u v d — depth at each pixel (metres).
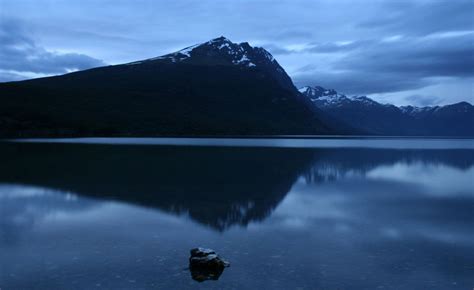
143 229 21.52
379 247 18.73
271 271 15.74
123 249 18.20
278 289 14.15
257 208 26.92
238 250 18.22
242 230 21.58
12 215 24.19
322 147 103.00
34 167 47.00
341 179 41.19
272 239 19.95
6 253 17.55
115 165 50.22
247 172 45.47
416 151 92.69
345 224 22.94
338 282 14.75
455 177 43.56
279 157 66.56
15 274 15.28
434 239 20.02
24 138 124.94
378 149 100.31
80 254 17.50
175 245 18.86
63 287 14.18
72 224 22.36
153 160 57.41
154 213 25.11
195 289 14.11
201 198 30.05
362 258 17.23
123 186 34.81
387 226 22.47
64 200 28.59
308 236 20.52
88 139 124.00
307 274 15.46
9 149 74.81
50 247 18.38
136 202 28.30
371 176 43.91
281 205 27.95
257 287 14.30
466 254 17.75
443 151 93.62
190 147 88.88
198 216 24.50
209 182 37.78
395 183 38.72
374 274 15.50
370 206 27.83
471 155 78.75
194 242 19.34
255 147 94.12
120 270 15.74
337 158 67.19
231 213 25.34
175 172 44.44
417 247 18.73
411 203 28.86
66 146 85.19
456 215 25.16
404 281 14.86
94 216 24.22
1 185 34.50
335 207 27.44
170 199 29.48
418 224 22.86
